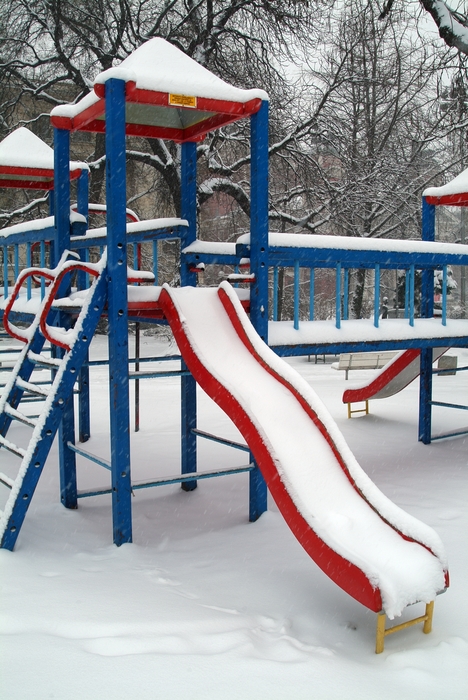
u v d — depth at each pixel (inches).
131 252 810.2
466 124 589.3
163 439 304.3
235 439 301.1
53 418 161.0
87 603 119.8
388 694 92.3
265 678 94.7
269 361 158.6
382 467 254.7
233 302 175.8
